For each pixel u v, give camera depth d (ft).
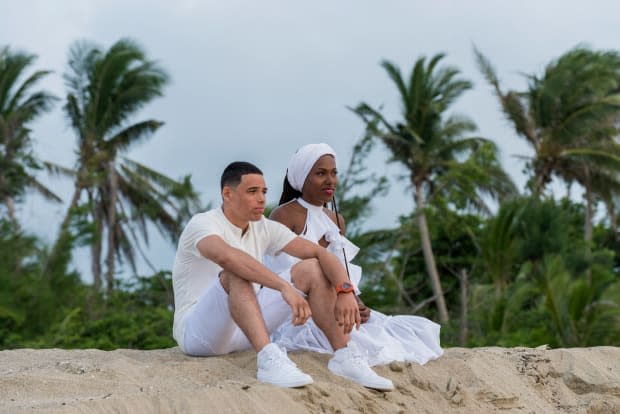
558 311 61.31
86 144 90.68
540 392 18.12
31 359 17.56
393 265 96.07
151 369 15.55
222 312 15.39
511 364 18.86
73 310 66.49
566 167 94.89
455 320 78.28
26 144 85.81
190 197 91.30
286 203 17.90
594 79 89.20
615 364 19.63
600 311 61.93
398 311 79.30
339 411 14.26
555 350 20.01
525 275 67.97
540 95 90.84
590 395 18.35
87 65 90.53
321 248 15.93
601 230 102.42
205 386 14.56
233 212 15.90
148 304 85.51
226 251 14.92
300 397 14.20
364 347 16.53
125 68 89.92
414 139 86.07
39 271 66.33
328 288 15.49
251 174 15.83
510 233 73.46
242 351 16.81
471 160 85.15
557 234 72.95
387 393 15.30
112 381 14.88
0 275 62.13
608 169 91.09
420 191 87.86
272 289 15.58
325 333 15.65
